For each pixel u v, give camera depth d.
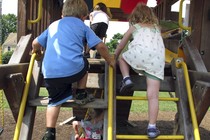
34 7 3.99
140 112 6.27
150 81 2.81
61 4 5.96
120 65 2.97
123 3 7.84
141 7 3.06
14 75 2.71
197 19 3.57
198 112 2.91
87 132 3.09
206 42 3.59
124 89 2.90
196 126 2.74
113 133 2.71
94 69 3.51
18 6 3.50
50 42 2.75
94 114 3.11
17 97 2.79
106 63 3.10
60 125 4.97
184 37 3.61
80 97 2.79
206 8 3.57
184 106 2.98
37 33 4.14
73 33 2.73
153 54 2.83
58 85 2.68
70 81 2.67
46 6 4.82
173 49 4.73
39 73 3.09
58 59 2.67
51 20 5.24
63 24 2.78
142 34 2.92
